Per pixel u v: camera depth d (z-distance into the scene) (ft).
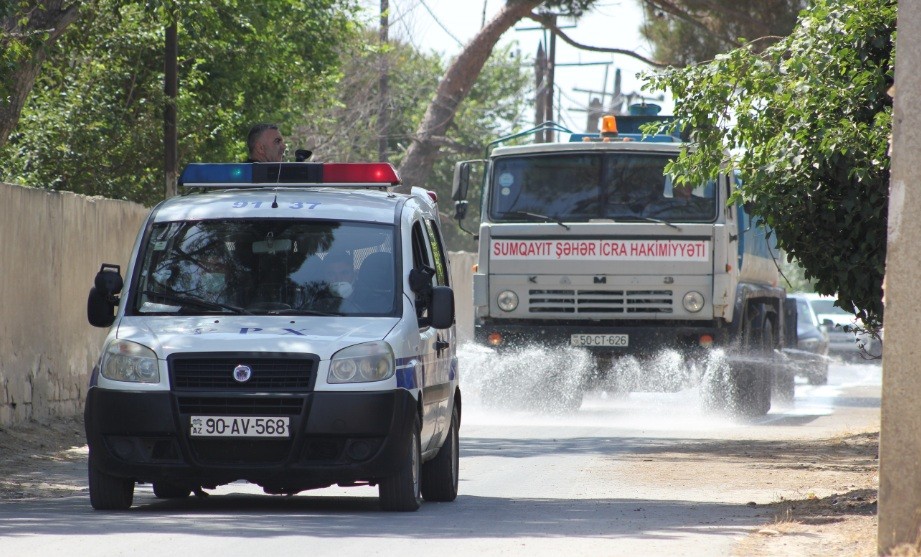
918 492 69.10
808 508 96.32
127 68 230.07
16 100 147.02
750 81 122.01
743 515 93.45
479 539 78.13
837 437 165.99
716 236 176.86
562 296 180.14
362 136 396.57
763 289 201.26
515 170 181.68
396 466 88.43
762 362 196.65
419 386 91.61
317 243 95.20
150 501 102.01
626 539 78.95
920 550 68.18
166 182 207.10
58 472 126.21
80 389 168.45
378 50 316.81
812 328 298.56
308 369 87.20
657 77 127.34
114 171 227.61
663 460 138.00
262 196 99.09
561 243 179.73
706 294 177.37
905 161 69.10
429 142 334.03
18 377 150.51
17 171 215.31
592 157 179.73
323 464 86.99
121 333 90.27
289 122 273.13
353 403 86.94
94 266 172.96
